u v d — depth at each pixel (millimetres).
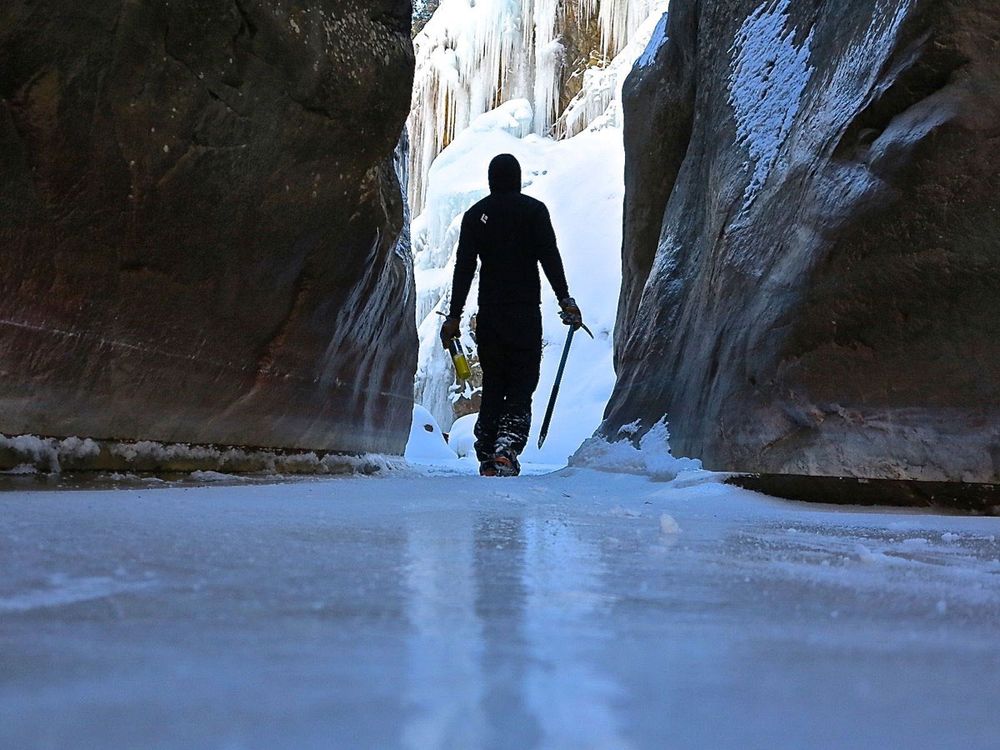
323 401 4598
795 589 953
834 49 3439
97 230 2797
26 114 2508
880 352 2682
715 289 3848
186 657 562
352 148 3791
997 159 2561
